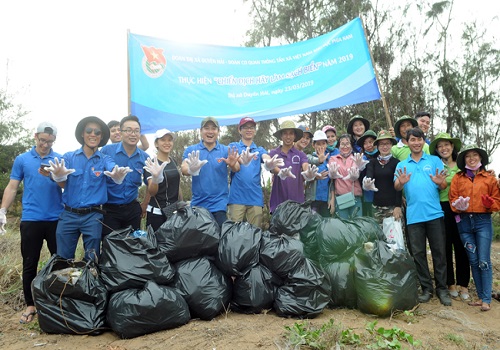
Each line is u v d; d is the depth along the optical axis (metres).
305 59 6.82
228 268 3.86
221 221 4.65
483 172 4.54
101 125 4.16
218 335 3.28
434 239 4.66
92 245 4.02
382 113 13.38
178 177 4.74
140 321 3.35
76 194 4.00
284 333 3.27
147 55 6.20
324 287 3.85
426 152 5.30
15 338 3.56
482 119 17.39
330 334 3.12
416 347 3.13
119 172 3.91
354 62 6.68
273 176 5.53
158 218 4.51
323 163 5.83
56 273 3.51
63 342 3.36
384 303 3.86
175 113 6.24
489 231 4.52
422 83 14.98
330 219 4.55
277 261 3.91
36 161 4.23
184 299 3.63
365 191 5.54
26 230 4.13
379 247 4.11
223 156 4.88
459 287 4.98
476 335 3.57
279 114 6.62
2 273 5.27
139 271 3.60
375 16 14.34
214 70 6.57
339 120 13.27
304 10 14.46
